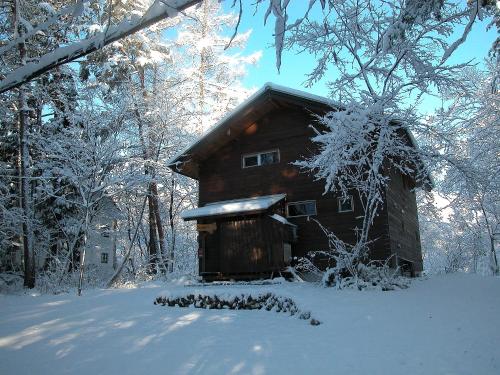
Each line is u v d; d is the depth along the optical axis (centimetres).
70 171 1702
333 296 944
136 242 2788
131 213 2584
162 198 2584
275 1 302
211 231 1489
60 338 752
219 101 2625
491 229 2350
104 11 1756
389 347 600
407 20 614
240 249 1420
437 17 595
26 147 1816
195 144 1566
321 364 548
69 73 1961
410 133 1395
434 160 1173
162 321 849
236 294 981
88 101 1828
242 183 1595
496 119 1608
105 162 1825
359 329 698
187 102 2488
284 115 1575
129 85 2044
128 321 862
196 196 2517
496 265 2084
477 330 649
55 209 2206
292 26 343
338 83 1155
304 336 686
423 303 854
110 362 605
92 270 2242
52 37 1559
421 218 2761
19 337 769
